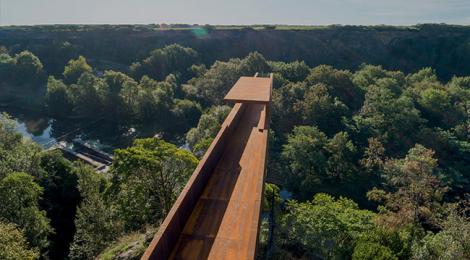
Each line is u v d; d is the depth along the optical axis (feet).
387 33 363.35
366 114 191.31
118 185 75.25
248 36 364.79
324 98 185.98
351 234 66.95
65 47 315.17
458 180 145.18
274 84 220.02
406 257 60.49
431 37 356.79
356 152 158.30
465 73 315.78
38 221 69.82
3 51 305.94
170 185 73.26
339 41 358.64
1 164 89.20
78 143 192.03
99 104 223.71
